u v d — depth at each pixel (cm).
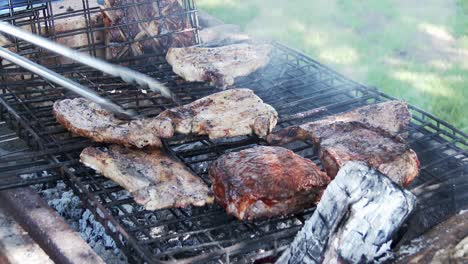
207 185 105
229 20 230
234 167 103
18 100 125
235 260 100
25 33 96
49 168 108
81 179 108
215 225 102
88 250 97
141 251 93
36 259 96
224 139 129
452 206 104
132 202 103
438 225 100
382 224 93
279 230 98
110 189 105
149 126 113
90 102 119
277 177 100
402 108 119
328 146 108
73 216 115
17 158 109
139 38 146
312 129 113
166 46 148
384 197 94
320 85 136
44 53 141
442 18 233
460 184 105
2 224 103
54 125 121
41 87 135
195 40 150
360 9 245
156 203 100
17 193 108
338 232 93
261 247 96
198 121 115
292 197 100
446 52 206
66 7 155
